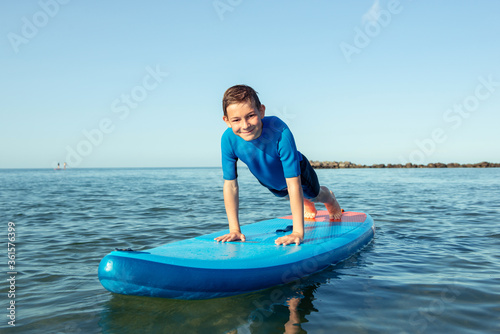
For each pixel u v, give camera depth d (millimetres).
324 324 2029
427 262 3330
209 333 1920
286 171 3049
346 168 64062
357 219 4516
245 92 2664
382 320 2076
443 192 12078
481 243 4164
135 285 2281
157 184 20047
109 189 15172
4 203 9109
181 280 2305
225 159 3170
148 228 5387
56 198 10602
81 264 3391
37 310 2252
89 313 2199
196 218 6461
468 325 2002
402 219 6031
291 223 4219
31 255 3750
